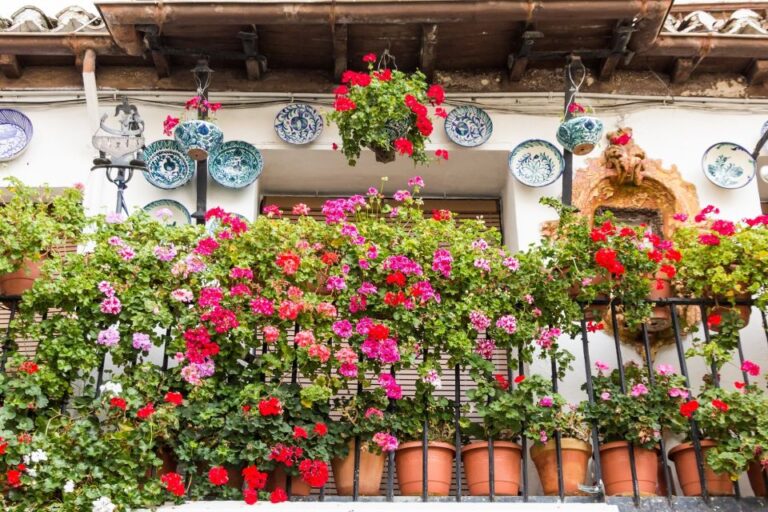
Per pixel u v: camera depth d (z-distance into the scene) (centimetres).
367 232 620
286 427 564
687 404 569
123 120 664
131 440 546
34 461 529
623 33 702
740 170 743
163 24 686
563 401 580
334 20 685
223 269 601
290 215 787
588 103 761
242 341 582
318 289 608
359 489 577
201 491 555
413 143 687
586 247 612
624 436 593
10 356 571
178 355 584
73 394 571
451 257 604
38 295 571
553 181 735
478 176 773
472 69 764
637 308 616
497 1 679
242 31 703
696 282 622
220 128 744
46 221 592
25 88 749
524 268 613
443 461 583
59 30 721
